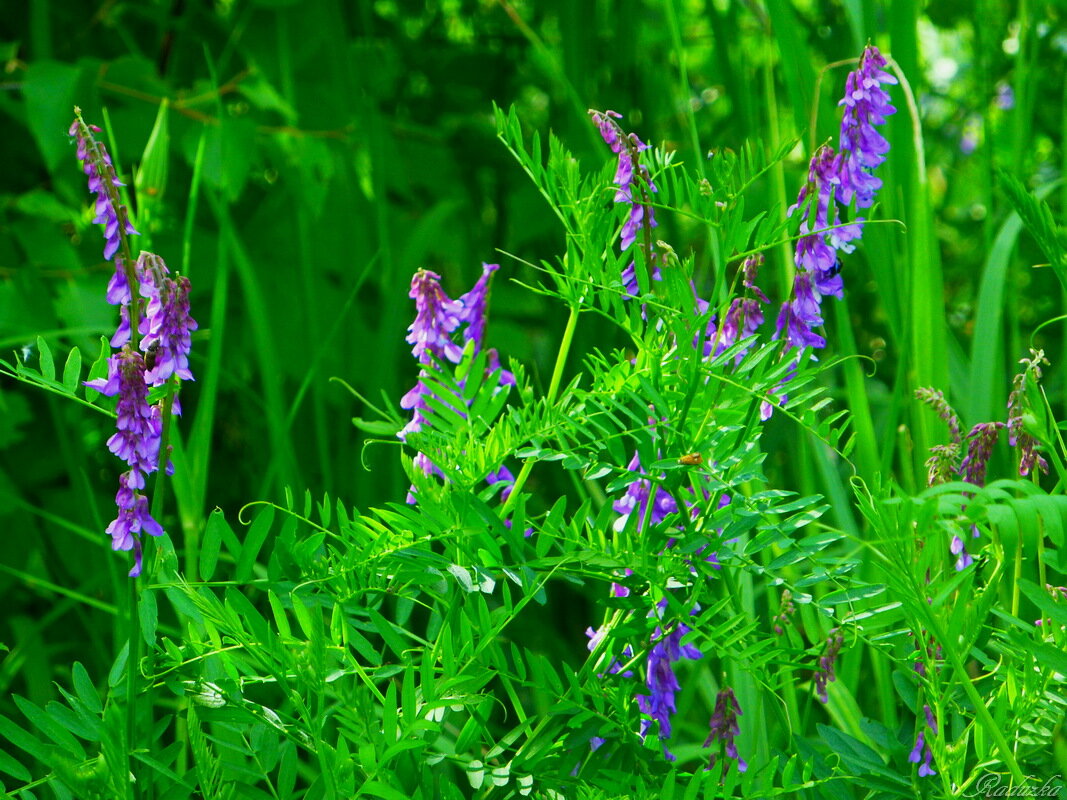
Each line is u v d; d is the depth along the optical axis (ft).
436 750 2.94
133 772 2.68
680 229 3.97
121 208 2.58
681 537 2.68
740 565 2.68
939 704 2.65
